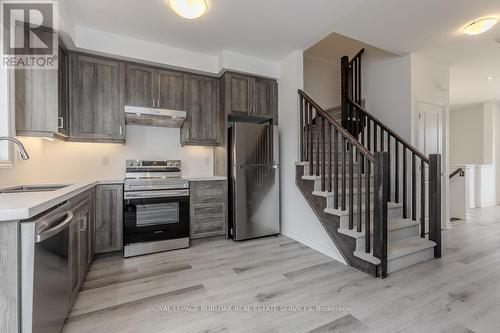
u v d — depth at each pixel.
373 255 2.33
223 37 2.97
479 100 6.09
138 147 3.37
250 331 1.57
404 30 2.94
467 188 4.73
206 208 3.27
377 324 1.62
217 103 3.55
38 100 2.23
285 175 3.61
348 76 4.10
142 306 1.83
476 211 5.46
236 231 3.30
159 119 3.21
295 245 3.18
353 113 3.99
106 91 2.86
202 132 3.43
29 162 2.43
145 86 3.07
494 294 1.98
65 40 2.51
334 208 2.70
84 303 1.86
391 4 2.43
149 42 3.03
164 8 2.39
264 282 2.19
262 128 3.49
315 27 2.78
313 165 3.22
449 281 2.20
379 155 2.24
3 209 0.99
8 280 1.04
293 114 3.42
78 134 2.71
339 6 2.40
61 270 1.42
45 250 1.19
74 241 1.78
